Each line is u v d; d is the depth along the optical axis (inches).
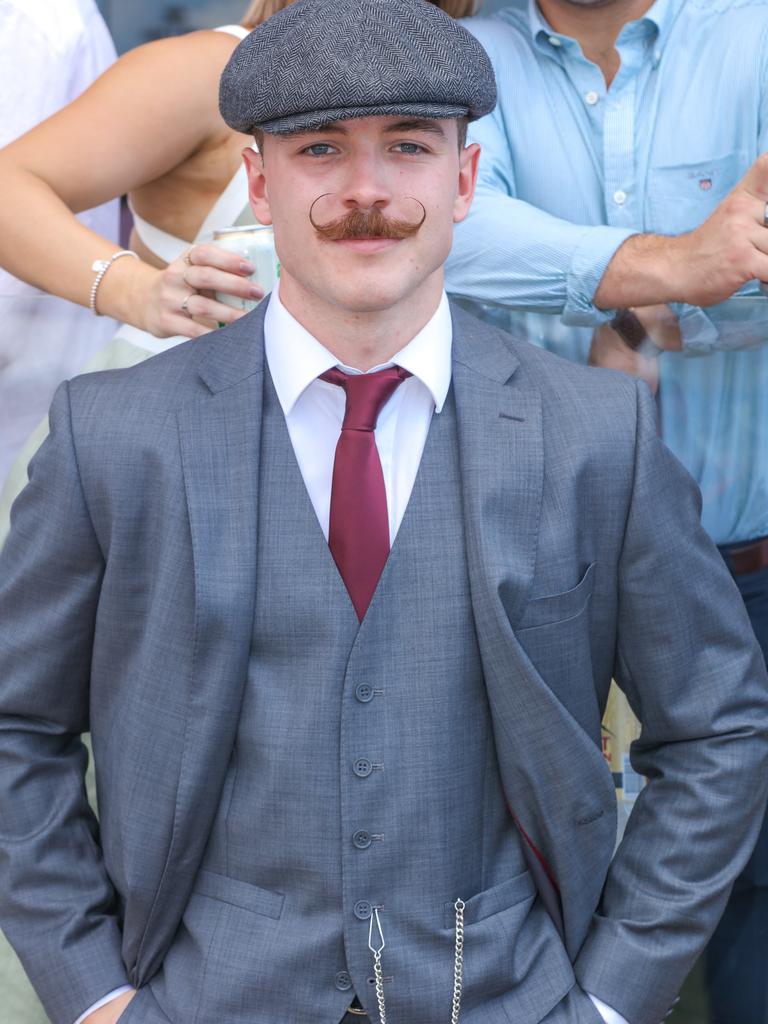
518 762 56.5
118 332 77.6
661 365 71.5
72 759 63.2
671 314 70.6
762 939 71.2
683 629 59.5
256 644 56.2
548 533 56.4
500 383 58.5
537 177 80.7
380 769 55.4
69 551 58.1
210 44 78.7
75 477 57.6
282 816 55.7
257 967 55.7
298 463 57.5
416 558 56.2
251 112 53.9
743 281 67.5
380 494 57.0
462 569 56.2
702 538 60.9
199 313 68.3
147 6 121.8
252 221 79.0
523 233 73.5
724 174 77.7
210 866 57.8
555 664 56.9
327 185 53.6
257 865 56.5
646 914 59.7
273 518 56.6
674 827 60.2
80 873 61.4
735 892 71.2
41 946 59.9
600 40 78.0
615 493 57.7
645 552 58.2
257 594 56.1
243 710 56.3
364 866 55.3
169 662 56.2
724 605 60.7
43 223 73.8
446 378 58.2
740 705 60.5
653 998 59.0
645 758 63.1
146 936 58.0
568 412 58.1
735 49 77.0
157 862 56.8
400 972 55.4
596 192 80.0
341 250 53.7
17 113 93.0
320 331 57.0
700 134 77.7
